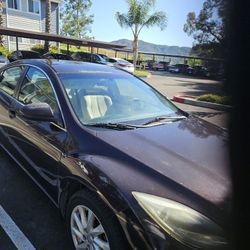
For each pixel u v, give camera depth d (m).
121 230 1.95
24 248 2.56
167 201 1.88
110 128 2.64
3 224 2.84
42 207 3.10
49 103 2.98
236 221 1.79
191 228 1.78
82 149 2.42
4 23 23.81
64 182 2.46
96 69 3.51
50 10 26.30
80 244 2.32
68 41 21.17
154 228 1.80
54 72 3.15
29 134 3.05
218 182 2.02
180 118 3.16
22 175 3.71
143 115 3.07
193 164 2.21
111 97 3.14
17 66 3.84
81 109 2.82
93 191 2.12
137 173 2.08
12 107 3.50
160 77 24.19
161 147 2.41
